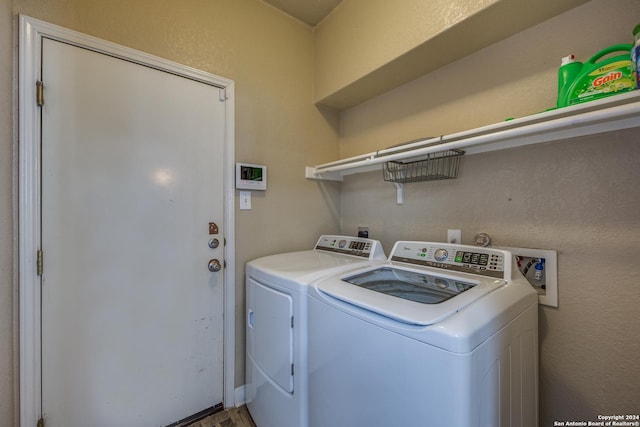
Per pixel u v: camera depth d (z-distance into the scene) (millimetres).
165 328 1416
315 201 2043
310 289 1091
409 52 1372
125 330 1306
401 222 1744
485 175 1338
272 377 1296
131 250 1318
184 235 1470
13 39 1049
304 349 1117
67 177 1160
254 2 1730
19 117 1061
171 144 1426
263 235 1764
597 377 1016
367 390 834
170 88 1422
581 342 1049
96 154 1226
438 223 1538
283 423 1215
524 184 1205
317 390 1042
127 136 1303
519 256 1205
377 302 842
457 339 653
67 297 1165
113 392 1276
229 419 1518
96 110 1224
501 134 1047
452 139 1212
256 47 1733
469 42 1292
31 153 1080
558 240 1107
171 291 1432
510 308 852
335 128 2176
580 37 1058
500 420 784
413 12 1337
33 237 1086
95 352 1232
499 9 1081
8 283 1026
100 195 1237
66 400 1165
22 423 1065
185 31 1463
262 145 1759
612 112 810
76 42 1169
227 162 1604
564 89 976
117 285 1283
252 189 1704
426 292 993
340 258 1593
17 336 1063
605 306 1000
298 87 1950
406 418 733
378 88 1783
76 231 1183
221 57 1587
